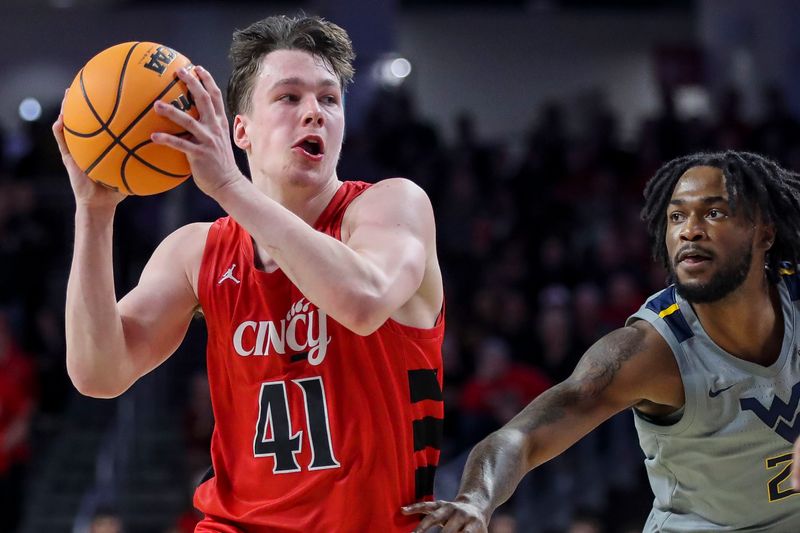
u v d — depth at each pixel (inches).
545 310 394.3
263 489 108.6
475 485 107.0
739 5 645.3
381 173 509.4
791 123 534.3
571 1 702.5
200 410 383.2
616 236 458.0
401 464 107.9
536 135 555.5
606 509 336.8
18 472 358.6
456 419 368.8
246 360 109.5
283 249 97.7
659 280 424.2
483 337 389.4
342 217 111.5
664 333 116.7
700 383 114.8
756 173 115.3
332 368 107.1
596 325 384.8
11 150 574.2
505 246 455.5
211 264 113.7
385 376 107.8
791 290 119.0
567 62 701.3
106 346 110.3
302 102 109.8
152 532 378.9
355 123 626.8
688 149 528.7
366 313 97.9
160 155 101.9
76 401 413.1
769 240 116.7
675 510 121.7
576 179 507.5
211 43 677.9
